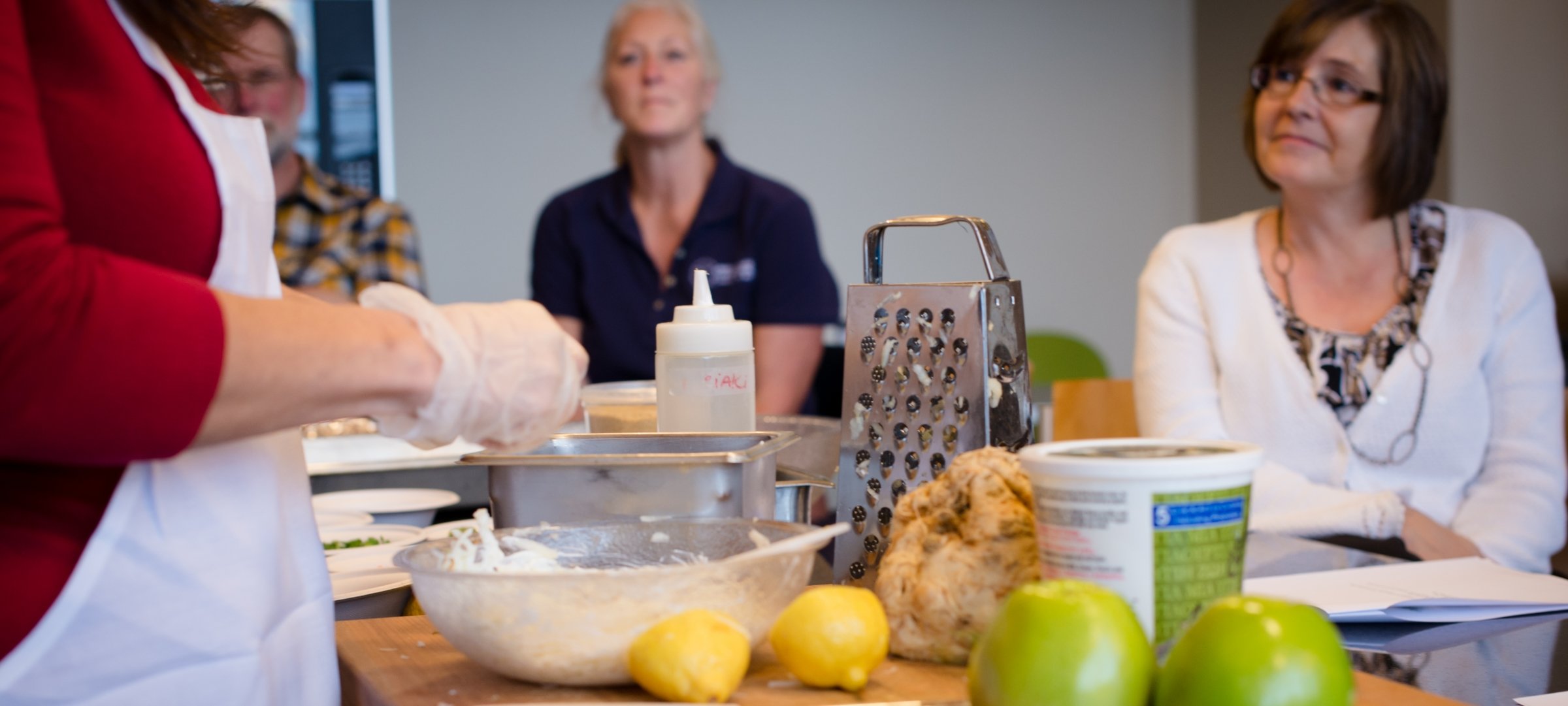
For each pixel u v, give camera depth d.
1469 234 1.84
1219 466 0.62
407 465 1.62
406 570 0.71
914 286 0.84
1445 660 0.82
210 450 0.66
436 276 4.86
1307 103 1.79
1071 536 0.63
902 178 5.40
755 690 0.68
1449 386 1.79
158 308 0.52
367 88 4.71
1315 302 1.91
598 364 2.65
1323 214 1.87
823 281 2.58
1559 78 3.96
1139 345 2.05
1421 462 1.82
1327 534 1.62
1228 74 5.48
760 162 5.23
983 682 0.55
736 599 0.69
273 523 0.70
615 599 0.67
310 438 1.74
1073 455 0.66
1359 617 0.93
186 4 0.73
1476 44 3.88
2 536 0.59
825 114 5.29
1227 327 1.94
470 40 4.82
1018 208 5.57
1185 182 5.80
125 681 0.63
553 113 4.93
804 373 2.57
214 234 0.68
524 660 0.68
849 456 0.86
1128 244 5.74
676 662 0.64
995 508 0.71
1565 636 0.88
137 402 0.52
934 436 0.83
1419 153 1.78
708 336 0.99
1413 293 1.84
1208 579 0.62
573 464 0.85
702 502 0.84
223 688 0.66
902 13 5.34
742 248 2.54
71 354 0.50
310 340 0.58
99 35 0.63
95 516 0.62
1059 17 5.55
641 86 2.50
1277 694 0.50
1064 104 5.59
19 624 0.59
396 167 4.77
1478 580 1.04
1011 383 0.85
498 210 4.91
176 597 0.64
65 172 0.61
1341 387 1.85
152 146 0.64
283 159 2.83
